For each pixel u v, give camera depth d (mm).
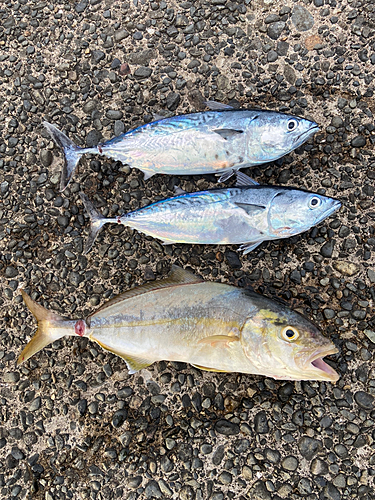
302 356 396
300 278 472
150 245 486
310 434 453
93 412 470
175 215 451
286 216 440
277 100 491
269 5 498
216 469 454
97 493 459
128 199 492
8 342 488
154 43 506
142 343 427
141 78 504
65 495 461
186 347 419
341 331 464
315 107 487
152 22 508
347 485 444
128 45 508
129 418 467
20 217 501
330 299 469
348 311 465
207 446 456
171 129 454
